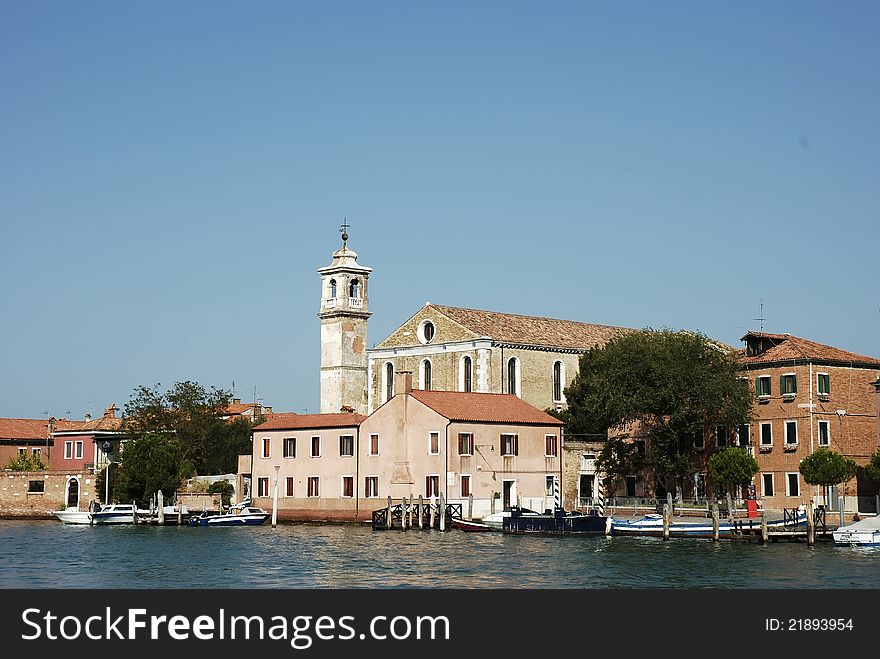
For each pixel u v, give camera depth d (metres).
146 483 119.88
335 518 106.19
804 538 82.06
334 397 134.50
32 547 85.56
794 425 101.56
